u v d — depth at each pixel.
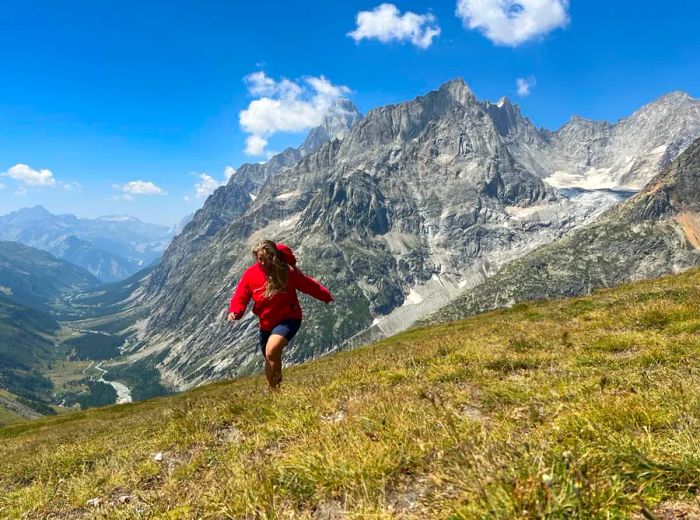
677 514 1.82
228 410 5.16
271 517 2.44
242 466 3.10
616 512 1.84
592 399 3.20
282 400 4.95
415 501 2.35
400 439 3.02
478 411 3.74
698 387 3.05
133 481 3.82
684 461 2.05
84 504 3.67
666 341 5.11
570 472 2.02
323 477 2.72
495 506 1.92
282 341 4.10
